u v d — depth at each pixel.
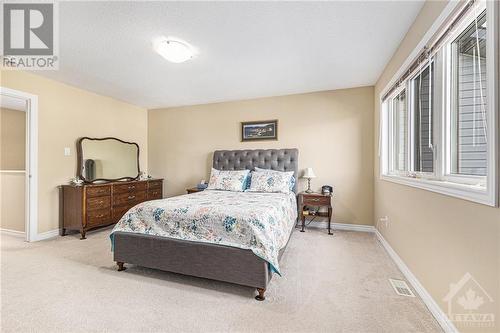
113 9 1.83
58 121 3.44
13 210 3.43
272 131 4.15
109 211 3.71
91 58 2.68
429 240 1.72
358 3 1.79
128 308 1.69
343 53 2.58
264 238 1.87
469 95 1.47
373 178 3.61
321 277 2.16
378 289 1.95
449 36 1.54
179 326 1.51
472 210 1.24
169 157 4.93
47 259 2.54
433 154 1.80
